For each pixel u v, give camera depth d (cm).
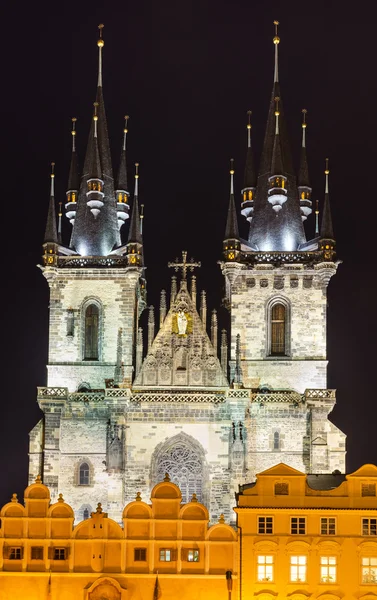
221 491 13475
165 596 9856
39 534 10000
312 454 13562
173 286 14262
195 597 9850
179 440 13612
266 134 15312
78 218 14925
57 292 14362
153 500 10044
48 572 9906
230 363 13962
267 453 13700
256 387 14025
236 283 14312
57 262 14388
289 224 14800
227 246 14288
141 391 13750
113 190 15150
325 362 14075
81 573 9894
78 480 13662
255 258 14362
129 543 9962
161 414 13650
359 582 9881
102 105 15388
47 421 13762
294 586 9869
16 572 9906
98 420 13762
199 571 9906
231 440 13500
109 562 9931
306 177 15650
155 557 9944
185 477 13562
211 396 13612
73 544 9956
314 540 9956
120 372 13562
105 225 14900
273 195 14725
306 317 14200
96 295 14338
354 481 10100
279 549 9944
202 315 14138
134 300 14450
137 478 13538
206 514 10019
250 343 14162
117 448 13362
